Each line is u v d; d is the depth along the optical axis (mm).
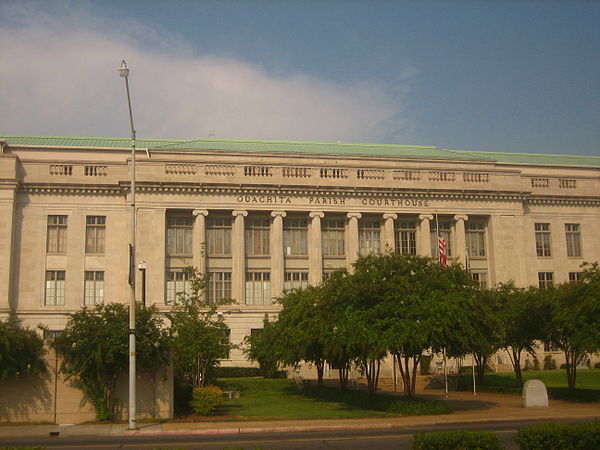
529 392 36281
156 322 33125
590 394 39688
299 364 56812
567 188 73062
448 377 52625
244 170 64875
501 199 69688
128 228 62312
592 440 14758
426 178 68250
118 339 30625
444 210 68188
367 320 33750
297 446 22109
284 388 50188
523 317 44625
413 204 67688
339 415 32625
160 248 62219
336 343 34750
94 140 74312
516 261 69125
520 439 15500
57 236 62438
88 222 62938
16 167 61469
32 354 30828
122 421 31094
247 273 65312
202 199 63844
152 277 61594
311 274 65562
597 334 36875
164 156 66875
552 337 42719
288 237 66688
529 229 71438
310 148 76125
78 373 30641
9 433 27203
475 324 35312
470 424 29281
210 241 65125
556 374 58000
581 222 73125
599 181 73938
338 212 66312
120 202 63219
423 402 33531
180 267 63656
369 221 68375
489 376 56656
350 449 21328
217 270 64625
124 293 61875
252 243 65875
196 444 22969
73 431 27641
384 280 34969
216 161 64375
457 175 69062
